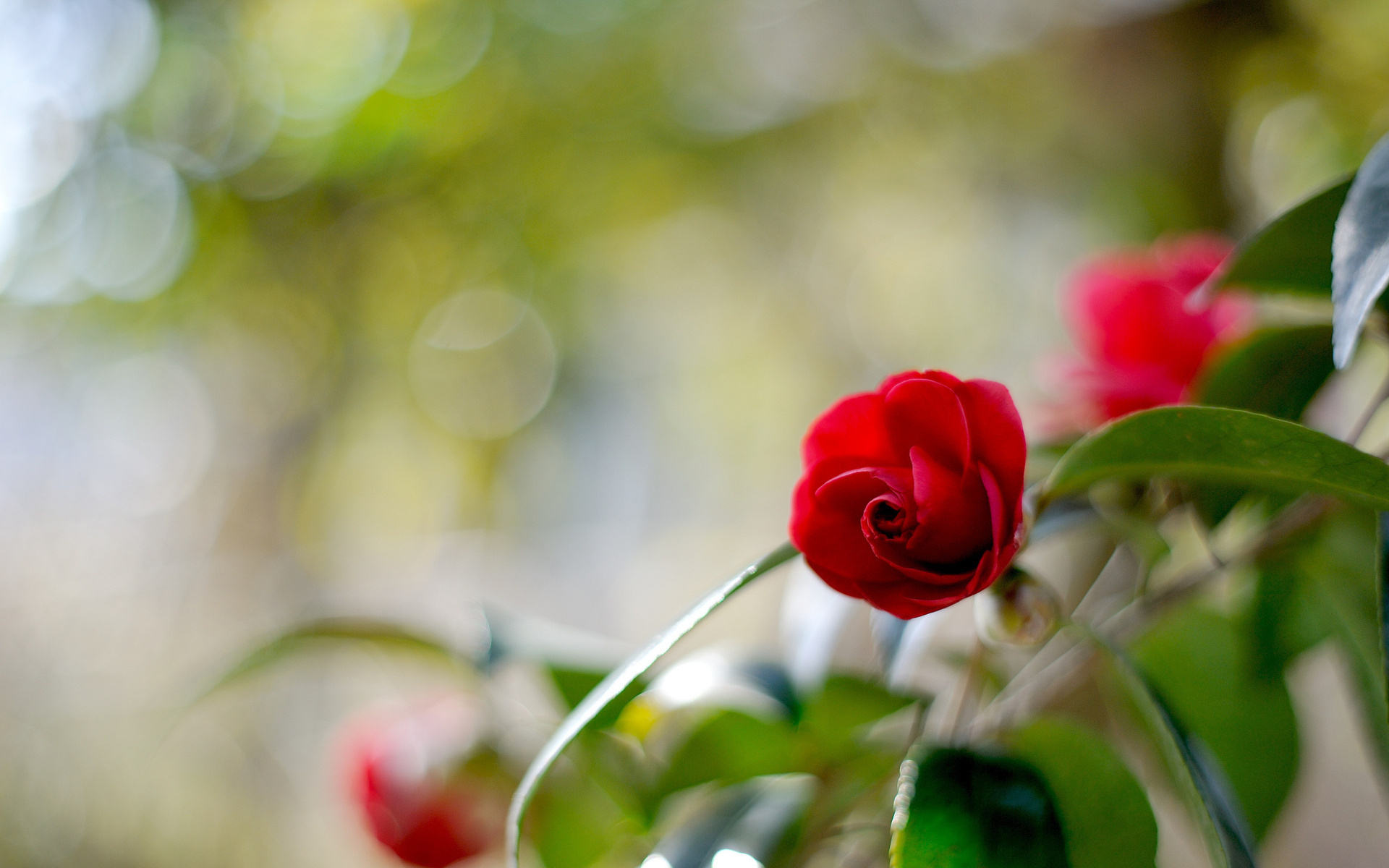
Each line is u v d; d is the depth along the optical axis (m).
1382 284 0.63
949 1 2.91
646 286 4.16
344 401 3.40
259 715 3.00
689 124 3.23
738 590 0.65
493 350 3.55
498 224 3.21
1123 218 2.32
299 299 3.24
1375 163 0.65
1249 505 0.77
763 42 3.19
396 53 2.94
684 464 4.54
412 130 2.95
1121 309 0.79
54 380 3.70
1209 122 2.14
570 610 4.06
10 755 3.12
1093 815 0.70
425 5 2.93
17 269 3.13
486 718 0.85
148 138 3.05
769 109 3.29
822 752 0.79
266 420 3.51
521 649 0.82
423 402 3.46
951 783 0.69
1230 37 2.15
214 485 3.59
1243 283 0.73
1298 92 2.23
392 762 0.85
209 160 3.04
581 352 3.95
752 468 4.42
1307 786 1.86
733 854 0.75
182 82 3.03
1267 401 0.75
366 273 3.24
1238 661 0.82
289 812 2.89
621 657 0.84
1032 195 3.12
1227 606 0.82
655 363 4.43
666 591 4.12
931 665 0.87
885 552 0.64
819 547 0.65
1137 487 0.76
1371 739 0.81
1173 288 0.78
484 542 3.76
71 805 3.05
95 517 3.73
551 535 4.05
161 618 3.38
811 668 0.79
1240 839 0.65
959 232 3.42
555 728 0.84
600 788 0.82
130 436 3.73
